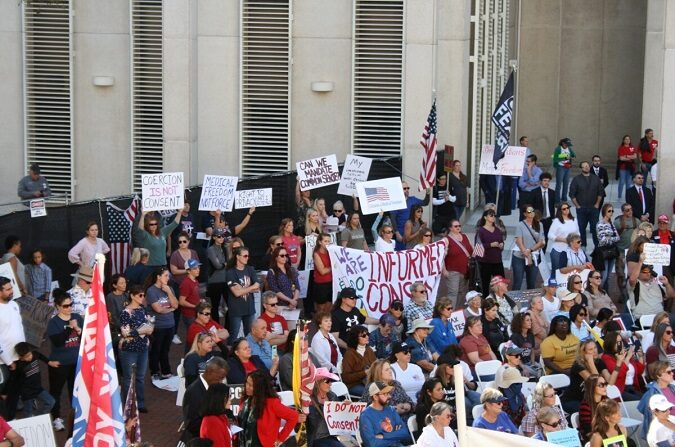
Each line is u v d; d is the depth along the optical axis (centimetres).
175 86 3394
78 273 2439
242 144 3447
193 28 3400
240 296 2442
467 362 2202
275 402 1719
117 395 1281
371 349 2138
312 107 3441
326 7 3403
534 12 4728
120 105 3488
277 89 3441
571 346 2244
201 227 3023
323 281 2619
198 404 1731
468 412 2028
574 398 2109
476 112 3900
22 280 2511
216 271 2541
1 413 1930
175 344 2633
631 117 4709
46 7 3456
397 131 3416
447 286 2716
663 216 2888
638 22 4678
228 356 2017
